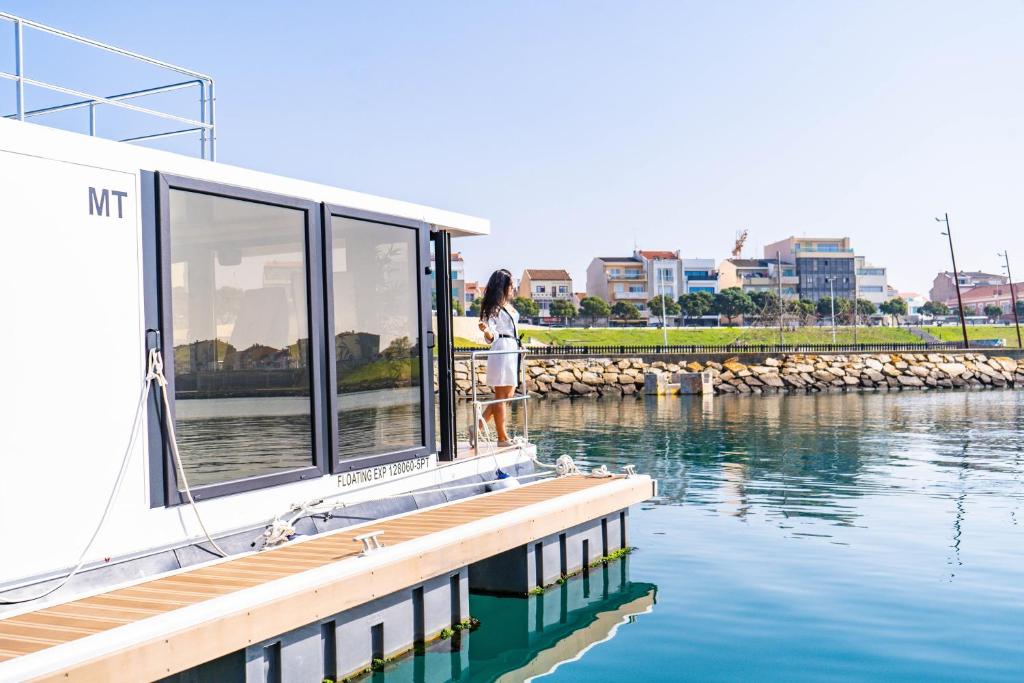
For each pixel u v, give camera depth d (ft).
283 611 13.76
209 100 20.06
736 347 196.85
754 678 16.57
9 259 13.19
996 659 17.40
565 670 17.13
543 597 21.94
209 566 15.40
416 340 22.07
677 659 17.71
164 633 11.95
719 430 68.80
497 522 19.43
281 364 17.81
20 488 13.33
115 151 14.69
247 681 13.35
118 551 14.67
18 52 16.33
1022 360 153.17
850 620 20.06
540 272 389.39
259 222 17.39
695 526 30.76
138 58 18.58
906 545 27.53
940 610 20.71
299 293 18.26
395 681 16.35
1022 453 52.49
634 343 273.13
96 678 11.09
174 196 15.71
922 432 66.69
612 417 83.41
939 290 554.46
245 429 17.04
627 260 396.16
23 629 12.03
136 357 14.99
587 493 23.58
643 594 22.26
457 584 18.72
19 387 13.33
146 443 15.15
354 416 19.83
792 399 113.80
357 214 19.84
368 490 20.08
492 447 26.25
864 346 207.51
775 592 22.40
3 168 13.10
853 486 39.60
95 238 14.37
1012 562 25.22
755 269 400.88
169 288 15.47
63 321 13.89
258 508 17.25
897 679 16.42
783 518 32.12
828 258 404.77
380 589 15.72
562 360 140.97
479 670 17.15
